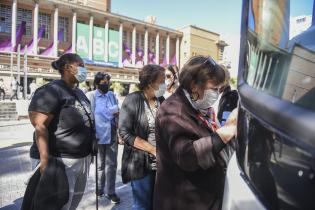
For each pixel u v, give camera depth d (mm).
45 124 2645
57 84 2770
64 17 53812
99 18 56688
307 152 667
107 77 4566
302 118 698
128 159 2936
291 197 748
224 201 1217
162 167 1784
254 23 1323
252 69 1249
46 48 51250
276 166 824
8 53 45031
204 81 1724
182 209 1711
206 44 71250
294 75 901
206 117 1895
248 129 1091
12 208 4207
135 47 61500
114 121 4457
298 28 1092
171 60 69562
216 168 1712
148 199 2947
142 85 3012
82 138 2816
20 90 28172
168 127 1691
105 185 4711
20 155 7734
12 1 47281
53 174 2641
